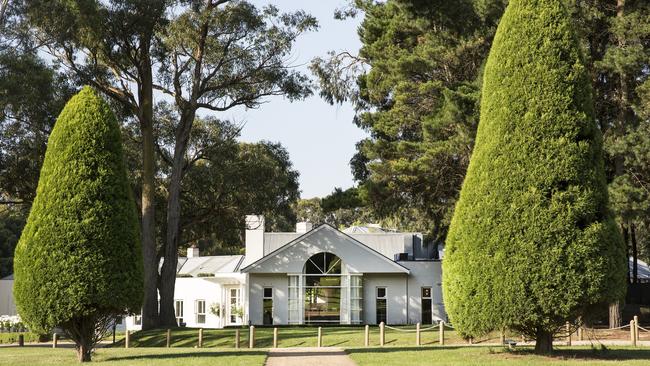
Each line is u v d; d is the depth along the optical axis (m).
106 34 38.78
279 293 47.31
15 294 21.16
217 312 58.00
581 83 19.25
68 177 21.23
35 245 20.95
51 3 35.53
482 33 36.19
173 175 44.66
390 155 39.31
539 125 18.95
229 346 32.69
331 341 32.22
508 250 18.70
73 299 20.64
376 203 39.38
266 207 50.53
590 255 18.41
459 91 35.38
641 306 43.62
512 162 19.05
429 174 37.28
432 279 48.38
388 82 38.91
